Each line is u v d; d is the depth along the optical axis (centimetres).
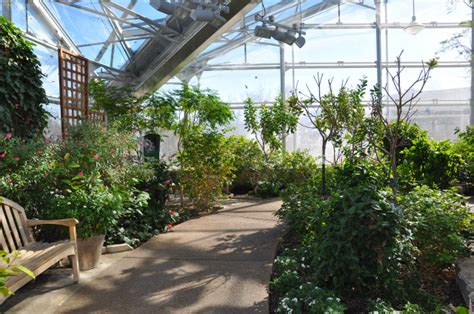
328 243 237
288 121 830
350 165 403
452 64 1037
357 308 232
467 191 670
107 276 309
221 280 292
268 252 357
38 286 290
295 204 406
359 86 523
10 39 405
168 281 294
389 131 372
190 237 423
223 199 716
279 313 222
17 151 359
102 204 333
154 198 498
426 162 581
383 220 230
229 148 668
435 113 1056
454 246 270
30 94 426
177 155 639
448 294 255
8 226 288
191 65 1114
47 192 366
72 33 769
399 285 241
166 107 625
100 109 646
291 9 874
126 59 940
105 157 428
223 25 624
